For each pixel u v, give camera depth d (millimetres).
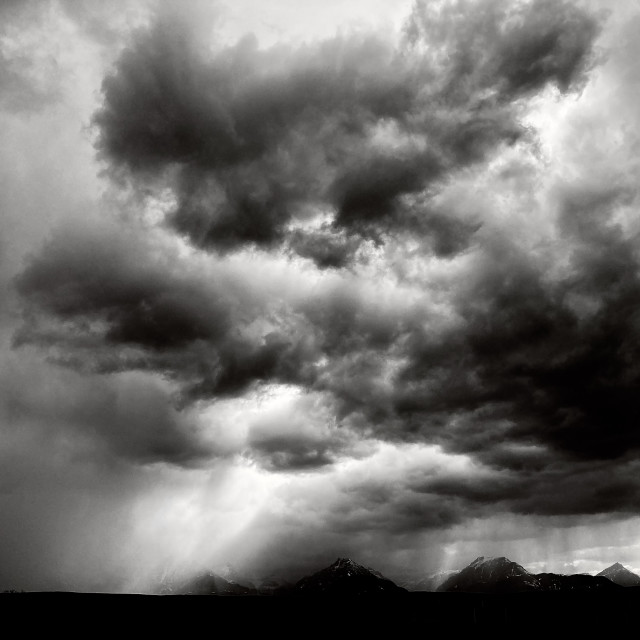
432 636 176250
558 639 171375
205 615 193500
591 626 182250
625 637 169250
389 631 184250
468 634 178875
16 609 180750
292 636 174125
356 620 199250
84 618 176625
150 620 180500
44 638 153375
